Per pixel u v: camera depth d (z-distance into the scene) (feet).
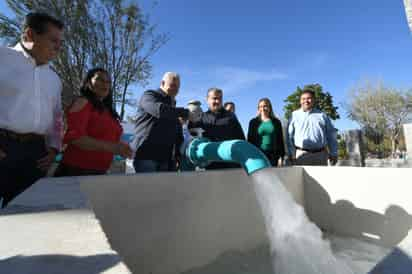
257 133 10.79
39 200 3.17
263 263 6.01
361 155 19.02
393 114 73.15
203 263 5.90
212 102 9.43
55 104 5.63
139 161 7.59
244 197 6.81
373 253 6.12
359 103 77.46
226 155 6.65
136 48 28.91
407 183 6.26
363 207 6.99
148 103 7.32
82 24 25.81
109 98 6.46
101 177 4.55
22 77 4.82
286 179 7.59
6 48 4.72
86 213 2.76
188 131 9.04
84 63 26.81
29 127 4.91
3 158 4.66
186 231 5.68
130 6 27.43
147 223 5.07
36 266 1.72
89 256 1.87
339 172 7.49
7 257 1.84
